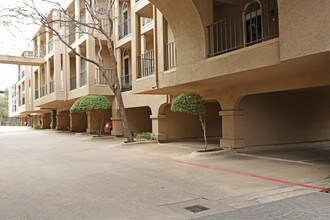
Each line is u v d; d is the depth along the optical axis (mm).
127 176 8508
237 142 12250
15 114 59656
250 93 11320
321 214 4750
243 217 4812
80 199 6266
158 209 5496
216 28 10742
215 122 19266
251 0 11367
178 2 10469
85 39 22688
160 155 12586
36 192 6941
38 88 35844
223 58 9414
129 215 5195
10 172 9578
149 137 17750
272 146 13148
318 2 6504
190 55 10820
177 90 13617
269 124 13125
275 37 8586
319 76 9055
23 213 5438
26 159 12500
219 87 12570
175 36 11359
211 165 9773
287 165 9250
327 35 6359
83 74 23891
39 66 34625
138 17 16578
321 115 14914
